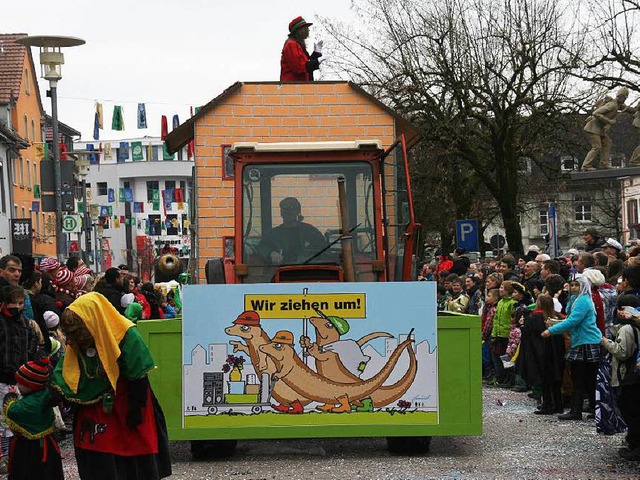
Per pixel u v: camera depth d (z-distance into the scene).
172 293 21.64
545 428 12.02
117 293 13.83
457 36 33.88
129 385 7.11
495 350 17.02
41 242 53.00
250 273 11.06
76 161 27.45
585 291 12.18
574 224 79.94
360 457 10.41
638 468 9.48
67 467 10.23
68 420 12.90
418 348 10.21
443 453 10.52
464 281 19.73
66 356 7.15
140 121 29.58
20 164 52.53
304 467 9.88
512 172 35.97
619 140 50.16
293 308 10.20
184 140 14.45
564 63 32.66
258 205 11.13
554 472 9.34
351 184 11.16
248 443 11.56
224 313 10.23
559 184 41.69
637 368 9.59
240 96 13.64
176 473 9.70
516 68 33.41
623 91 20.16
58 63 22.02
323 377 10.19
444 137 34.12
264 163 11.17
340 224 11.10
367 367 10.18
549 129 34.94
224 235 13.54
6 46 54.31
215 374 10.20
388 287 10.20
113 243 96.00
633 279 10.66
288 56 14.76
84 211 43.91
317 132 13.66
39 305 11.45
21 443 7.46
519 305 16.14
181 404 10.20
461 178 38.72
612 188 71.50
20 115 53.16
